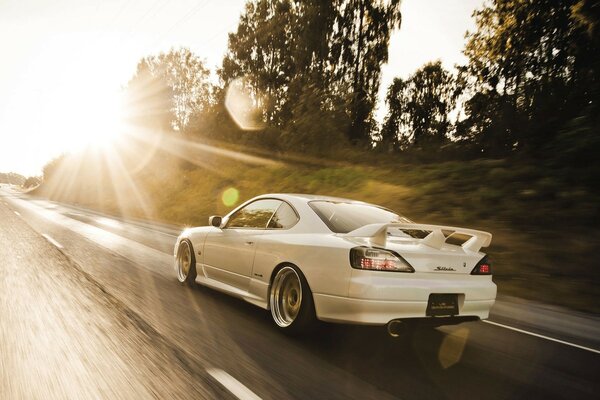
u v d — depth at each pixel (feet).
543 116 45.57
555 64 61.72
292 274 13.07
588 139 34.32
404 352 12.00
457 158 62.90
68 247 29.17
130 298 16.12
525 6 66.13
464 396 9.34
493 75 76.79
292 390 9.10
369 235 11.65
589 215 29.60
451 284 11.71
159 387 8.84
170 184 104.78
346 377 10.02
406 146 77.61
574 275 23.91
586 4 45.73
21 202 114.32
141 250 30.25
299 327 12.41
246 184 73.67
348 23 96.43
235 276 15.44
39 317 13.14
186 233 19.49
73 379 9.02
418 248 11.75
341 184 56.39
